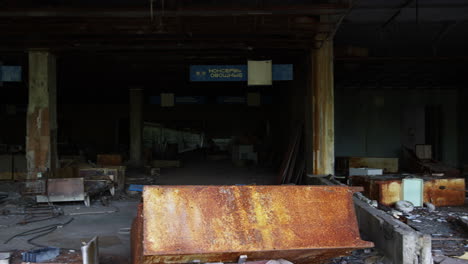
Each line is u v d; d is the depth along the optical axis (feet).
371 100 61.31
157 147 76.43
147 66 46.93
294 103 46.44
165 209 12.59
